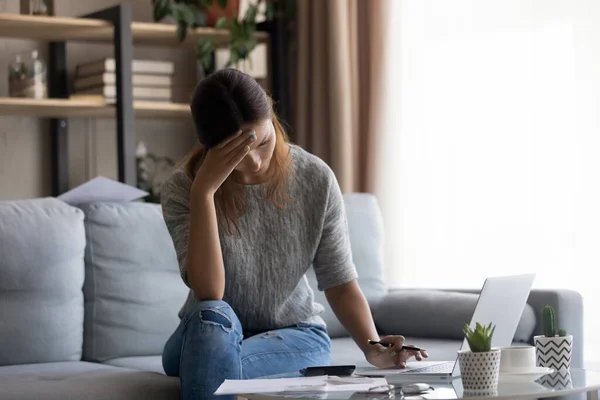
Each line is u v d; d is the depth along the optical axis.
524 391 1.71
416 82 3.96
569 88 3.46
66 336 2.72
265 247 2.28
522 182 3.61
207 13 4.16
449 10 3.85
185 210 2.25
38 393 2.03
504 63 3.67
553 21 3.51
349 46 4.09
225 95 2.08
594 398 1.92
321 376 1.85
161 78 4.07
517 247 3.62
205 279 2.08
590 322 3.39
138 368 2.60
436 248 3.88
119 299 2.82
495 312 1.99
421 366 2.04
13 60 3.90
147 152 4.38
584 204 3.41
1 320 2.61
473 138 3.77
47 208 2.75
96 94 3.88
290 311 2.36
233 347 2.00
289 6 4.22
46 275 2.68
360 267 3.23
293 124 4.32
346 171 4.02
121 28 3.76
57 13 4.13
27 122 4.10
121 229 2.85
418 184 3.95
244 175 2.26
